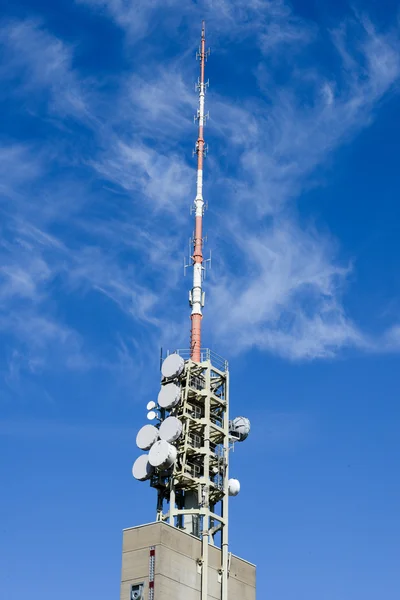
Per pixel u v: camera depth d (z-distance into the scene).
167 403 100.25
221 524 98.62
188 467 98.75
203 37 121.00
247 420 103.75
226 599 95.50
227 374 104.94
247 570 100.44
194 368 103.06
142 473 98.88
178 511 97.12
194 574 93.88
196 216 112.94
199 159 116.00
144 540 92.44
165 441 97.31
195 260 110.44
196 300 108.25
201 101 118.94
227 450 101.69
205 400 101.88
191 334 106.88
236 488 100.75
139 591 90.19
